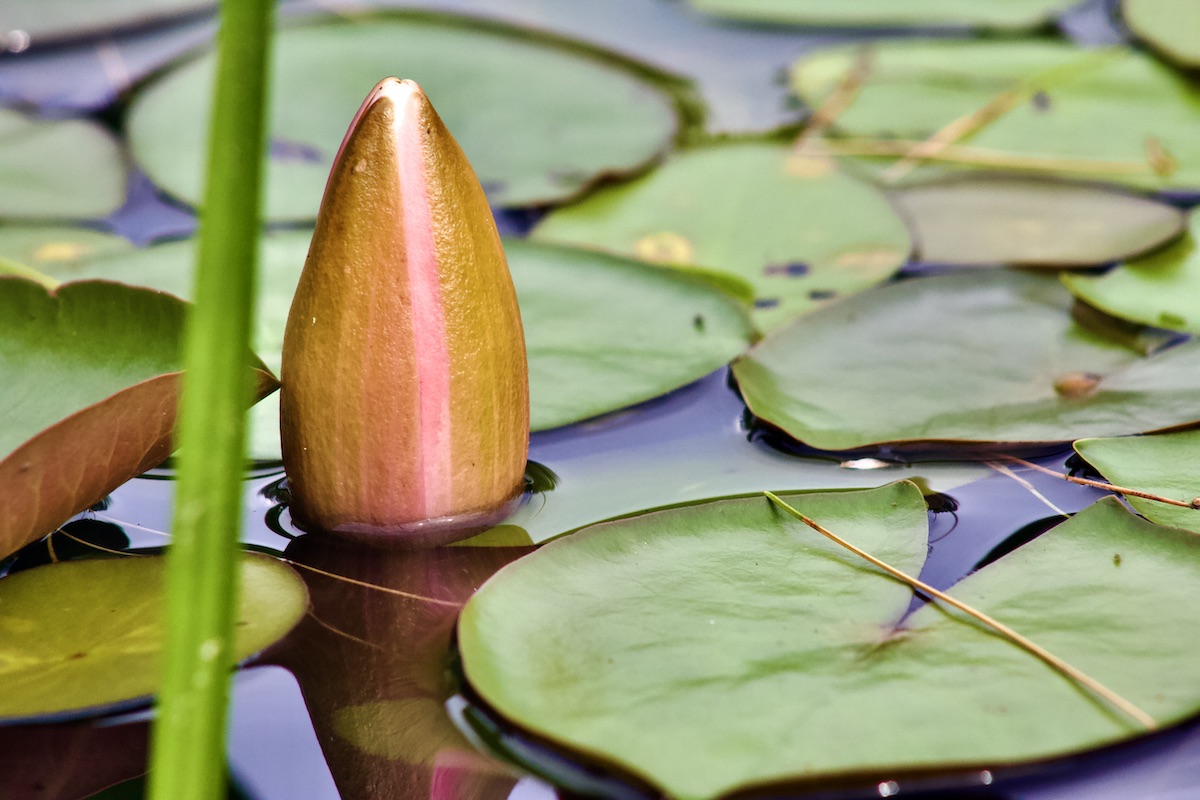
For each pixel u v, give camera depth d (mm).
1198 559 854
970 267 960
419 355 853
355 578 863
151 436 858
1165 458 882
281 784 832
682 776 823
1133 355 916
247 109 691
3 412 863
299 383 857
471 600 849
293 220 982
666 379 911
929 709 832
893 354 919
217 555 761
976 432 892
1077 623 846
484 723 838
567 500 880
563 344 922
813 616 848
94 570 861
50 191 995
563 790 830
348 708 841
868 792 826
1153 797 825
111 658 843
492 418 862
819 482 885
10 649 844
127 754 835
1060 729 829
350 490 862
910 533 864
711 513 867
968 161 1013
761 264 964
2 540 850
